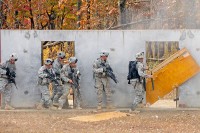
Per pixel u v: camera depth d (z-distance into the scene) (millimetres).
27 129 19078
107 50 24938
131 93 24844
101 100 24109
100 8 36000
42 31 24953
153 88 24219
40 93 24891
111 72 23984
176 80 24469
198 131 18688
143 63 23891
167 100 28891
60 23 38375
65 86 23781
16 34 25000
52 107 23953
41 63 25062
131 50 24906
